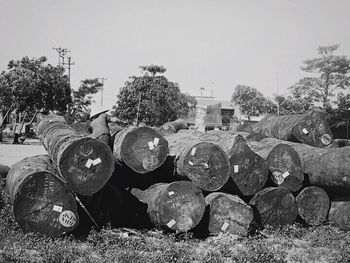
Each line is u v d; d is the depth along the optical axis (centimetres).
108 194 919
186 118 5891
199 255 730
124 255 693
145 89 5262
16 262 652
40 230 760
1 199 944
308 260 737
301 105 4456
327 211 982
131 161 888
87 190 802
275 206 936
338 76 4425
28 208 753
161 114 5203
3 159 2205
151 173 971
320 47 4391
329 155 950
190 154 873
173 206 830
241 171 923
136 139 894
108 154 819
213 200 860
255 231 892
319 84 4500
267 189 938
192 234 838
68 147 789
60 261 670
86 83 6216
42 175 763
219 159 889
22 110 4525
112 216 919
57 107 4572
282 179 976
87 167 802
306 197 972
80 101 6122
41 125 1456
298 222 983
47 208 765
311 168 991
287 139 1258
